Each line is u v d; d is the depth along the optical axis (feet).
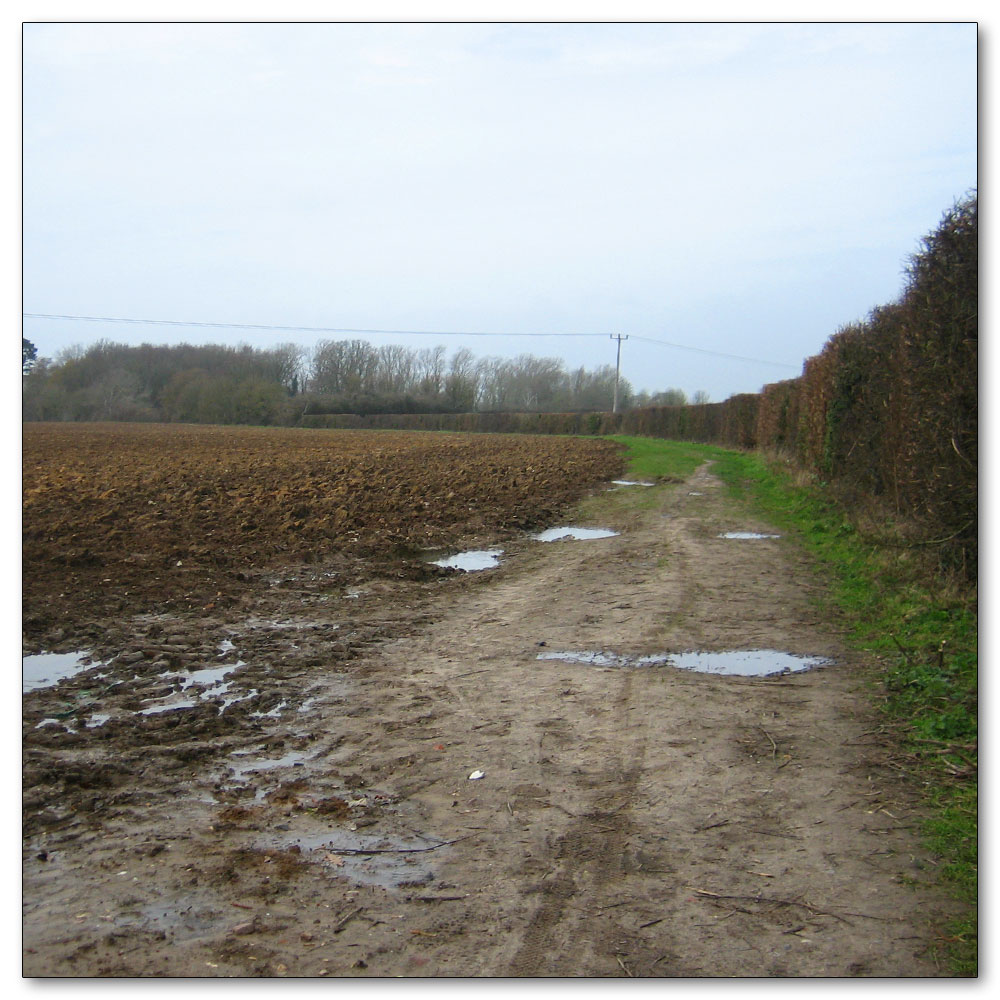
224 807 16.76
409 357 376.48
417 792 17.48
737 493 73.26
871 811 16.44
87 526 47.73
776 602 33.76
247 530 48.62
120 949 12.11
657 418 208.74
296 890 13.78
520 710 22.21
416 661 26.68
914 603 29.66
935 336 29.71
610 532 54.13
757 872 14.33
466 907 13.34
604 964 11.92
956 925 12.68
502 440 182.39
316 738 20.35
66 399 289.12
